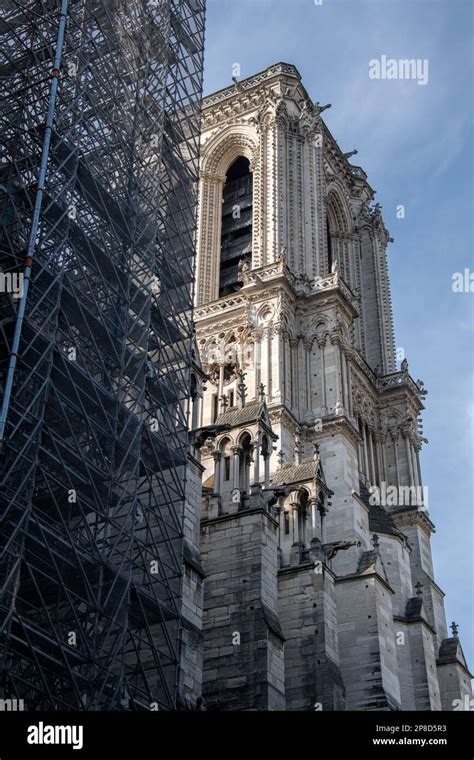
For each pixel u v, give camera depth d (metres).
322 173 96.06
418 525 87.38
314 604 61.00
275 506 63.19
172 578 50.19
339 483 76.19
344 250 102.69
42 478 46.47
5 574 42.31
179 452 54.31
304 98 99.00
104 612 44.88
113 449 48.25
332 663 59.50
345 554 71.56
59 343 48.53
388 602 70.06
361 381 89.25
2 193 50.47
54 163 51.56
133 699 44.69
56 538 43.38
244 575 56.06
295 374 81.88
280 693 53.16
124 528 49.28
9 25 56.06
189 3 71.00
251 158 96.31
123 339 51.91
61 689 43.69
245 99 99.50
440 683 81.00
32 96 53.50
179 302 60.12
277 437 62.88
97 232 54.34
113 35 59.69
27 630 40.84
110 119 56.62
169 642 48.00
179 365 57.78
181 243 63.06
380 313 101.56
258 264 87.12
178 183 65.75
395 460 90.56
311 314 84.69
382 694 64.31
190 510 54.22
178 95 67.12
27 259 45.84
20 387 45.28
